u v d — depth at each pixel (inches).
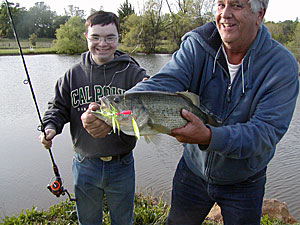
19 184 236.5
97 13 116.7
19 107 467.5
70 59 1066.1
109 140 111.1
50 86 610.5
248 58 87.7
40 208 202.2
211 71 95.0
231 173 96.3
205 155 98.3
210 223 162.1
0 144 329.4
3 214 193.2
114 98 82.0
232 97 92.4
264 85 85.4
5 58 1027.3
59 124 116.0
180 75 95.4
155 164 282.7
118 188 115.9
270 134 80.0
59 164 281.0
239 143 76.5
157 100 83.7
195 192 109.1
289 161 301.4
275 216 176.6
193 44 97.4
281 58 85.2
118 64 119.0
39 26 1726.1
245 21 82.4
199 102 96.0
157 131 84.8
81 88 117.7
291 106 83.4
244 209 99.9
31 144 331.9
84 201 119.4
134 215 154.9
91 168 114.2
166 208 171.5
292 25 840.9
